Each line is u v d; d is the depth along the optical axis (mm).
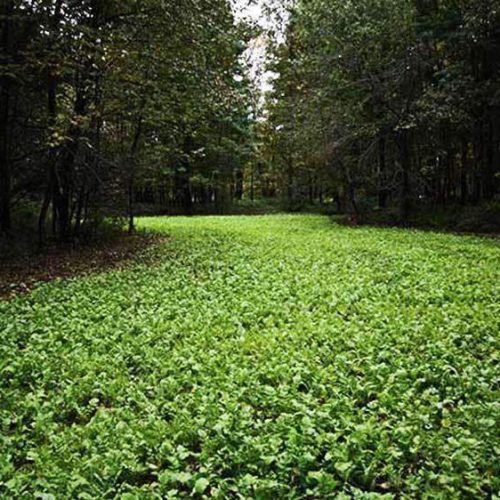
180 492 4578
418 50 27141
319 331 8500
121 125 24547
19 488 4613
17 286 13469
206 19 18391
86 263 17203
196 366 7199
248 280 13008
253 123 51250
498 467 4629
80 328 9273
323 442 5066
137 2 18656
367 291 11336
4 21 17156
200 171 48062
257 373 6863
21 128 19938
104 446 5262
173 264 16078
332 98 29672
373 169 32906
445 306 9898
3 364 7578
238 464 4859
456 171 35531
